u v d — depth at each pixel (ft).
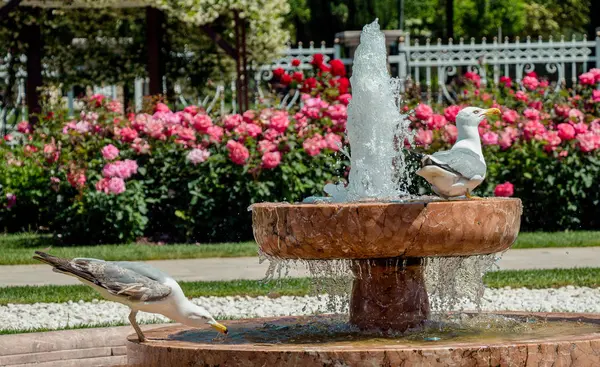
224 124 50.49
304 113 50.93
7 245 50.08
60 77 71.20
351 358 17.22
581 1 133.69
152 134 50.39
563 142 52.29
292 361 17.43
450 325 21.58
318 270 22.25
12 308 32.65
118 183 48.70
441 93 71.00
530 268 39.52
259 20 63.36
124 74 71.67
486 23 128.06
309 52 74.02
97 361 23.50
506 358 17.39
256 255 44.83
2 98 68.03
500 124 52.31
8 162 56.90
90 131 50.75
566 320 22.33
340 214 19.31
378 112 23.97
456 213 19.31
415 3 131.34
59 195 50.44
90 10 68.59
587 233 50.31
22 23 64.95
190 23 60.75
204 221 50.62
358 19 100.01
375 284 20.94
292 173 50.29
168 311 19.21
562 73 72.23
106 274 18.74
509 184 50.11
